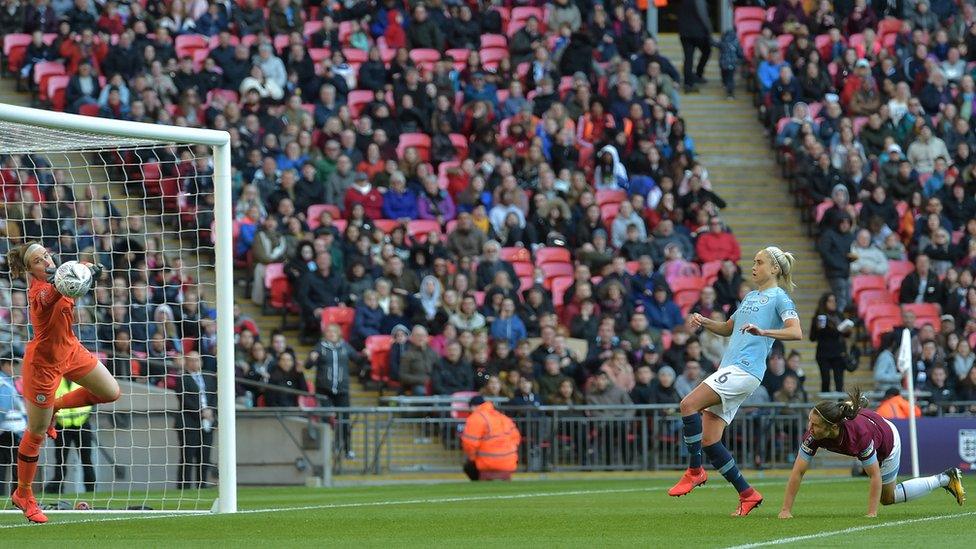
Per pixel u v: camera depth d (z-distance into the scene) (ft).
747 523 119.03
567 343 263.29
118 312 224.74
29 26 309.63
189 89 293.02
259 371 234.99
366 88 322.34
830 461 253.44
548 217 292.61
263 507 150.82
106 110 285.23
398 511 141.69
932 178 321.52
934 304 290.76
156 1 323.37
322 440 219.41
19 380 192.44
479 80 321.52
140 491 201.77
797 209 327.26
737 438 249.96
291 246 268.00
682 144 315.78
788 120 333.01
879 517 124.98
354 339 258.37
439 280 269.03
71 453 197.16
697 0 354.33
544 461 241.76
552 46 343.87
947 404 254.06
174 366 220.02
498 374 249.34
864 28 370.12
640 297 277.85
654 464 245.45
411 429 239.30
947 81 352.49
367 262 269.03
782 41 366.43
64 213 241.14
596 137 320.50
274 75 310.65
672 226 295.69
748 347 121.80
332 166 289.33
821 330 267.18
